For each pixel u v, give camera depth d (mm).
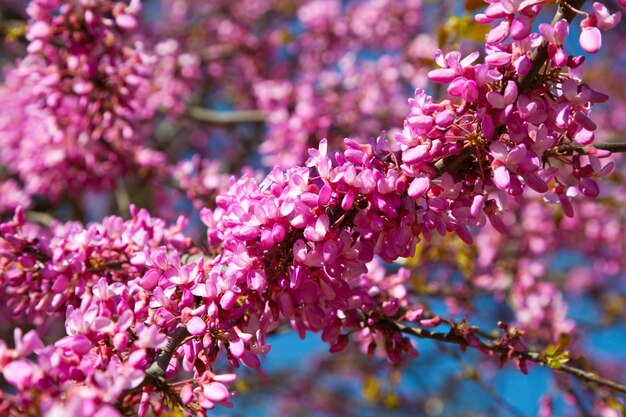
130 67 574
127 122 601
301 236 409
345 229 408
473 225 411
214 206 665
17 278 473
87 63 564
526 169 392
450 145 401
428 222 407
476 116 396
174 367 405
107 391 349
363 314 463
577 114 400
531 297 672
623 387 479
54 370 358
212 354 409
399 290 487
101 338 386
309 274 405
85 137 636
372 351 471
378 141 423
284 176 417
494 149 395
